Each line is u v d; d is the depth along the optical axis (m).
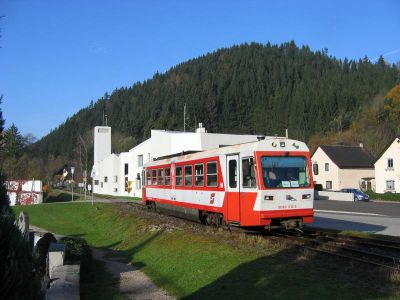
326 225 21.33
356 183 73.69
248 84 138.25
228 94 128.88
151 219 24.08
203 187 19.41
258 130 122.31
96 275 13.40
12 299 3.79
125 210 32.34
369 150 81.19
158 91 144.62
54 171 116.12
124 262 16.33
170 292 10.84
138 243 19.94
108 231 27.80
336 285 8.87
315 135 104.25
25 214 10.14
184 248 14.66
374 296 8.08
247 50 167.50
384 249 13.64
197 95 126.25
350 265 10.64
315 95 115.88
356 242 14.73
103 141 81.06
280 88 133.62
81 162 94.75
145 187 30.20
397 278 9.27
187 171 21.45
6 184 4.40
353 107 110.94
